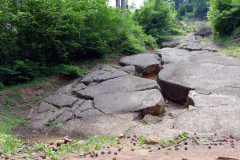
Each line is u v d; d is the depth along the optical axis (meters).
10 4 8.76
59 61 10.39
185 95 7.59
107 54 12.17
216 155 3.01
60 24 9.41
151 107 6.48
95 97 7.62
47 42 9.34
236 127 4.76
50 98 8.09
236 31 12.63
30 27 8.92
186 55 11.48
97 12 10.90
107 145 4.11
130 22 13.33
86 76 9.52
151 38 14.19
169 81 8.28
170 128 5.22
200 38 15.27
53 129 6.04
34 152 3.46
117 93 7.62
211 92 6.77
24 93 8.12
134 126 5.36
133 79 8.48
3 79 8.62
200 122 5.22
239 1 12.70
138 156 3.19
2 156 2.98
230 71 8.05
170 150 3.51
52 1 9.05
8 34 8.65
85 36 10.53
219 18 13.14
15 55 9.13
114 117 6.13
